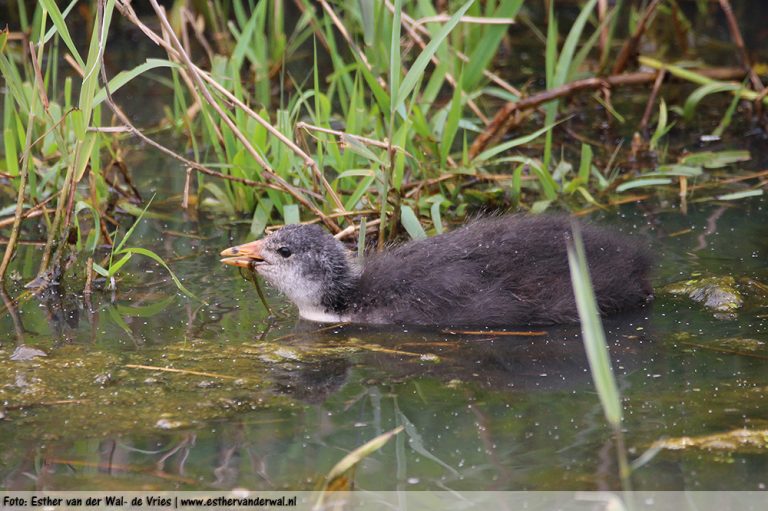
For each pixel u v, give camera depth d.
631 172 14.73
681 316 10.32
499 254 10.75
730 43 19.81
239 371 9.27
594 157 15.41
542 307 10.38
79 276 11.77
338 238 12.02
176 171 15.22
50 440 8.00
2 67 11.79
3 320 10.53
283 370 9.31
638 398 8.54
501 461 7.61
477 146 14.77
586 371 9.19
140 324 10.41
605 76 17.27
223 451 7.82
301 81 18.06
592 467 7.49
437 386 8.93
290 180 13.27
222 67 14.83
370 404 8.59
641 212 13.24
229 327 10.40
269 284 11.59
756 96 16.14
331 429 8.16
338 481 7.09
